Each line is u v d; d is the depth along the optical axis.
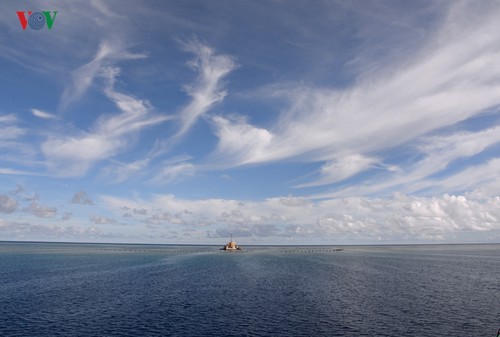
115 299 69.69
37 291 78.69
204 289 82.12
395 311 59.06
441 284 88.81
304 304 64.69
